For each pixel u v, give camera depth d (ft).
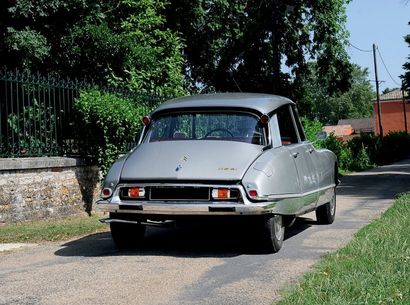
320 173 30.09
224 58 109.91
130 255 24.43
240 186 22.61
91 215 41.45
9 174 35.60
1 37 59.82
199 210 22.63
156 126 26.48
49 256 24.94
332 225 32.86
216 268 21.33
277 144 25.39
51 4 60.64
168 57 76.74
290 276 19.69
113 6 73.72
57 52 64.90
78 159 40.63
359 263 20.06
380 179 78.54
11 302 17.07
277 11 102.68
